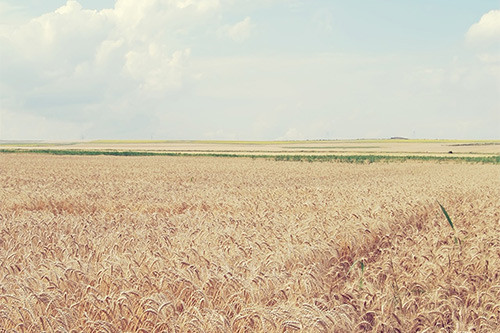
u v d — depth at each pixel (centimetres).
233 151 11200
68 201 1948
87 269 740
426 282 794
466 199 1984
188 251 848
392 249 1048
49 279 691
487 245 1052
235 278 652
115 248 947
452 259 912
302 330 530
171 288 668
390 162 7081
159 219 1412
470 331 574
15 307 581
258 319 558
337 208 1533
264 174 4466
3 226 1233
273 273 705
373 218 1288
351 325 558
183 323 540
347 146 15850
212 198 2105
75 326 562
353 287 705
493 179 3541
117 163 6356
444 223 1393
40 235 1117
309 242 943
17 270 802
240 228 1138
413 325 611
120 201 1975
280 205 1766
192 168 5362
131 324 571
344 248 1011
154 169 5128
